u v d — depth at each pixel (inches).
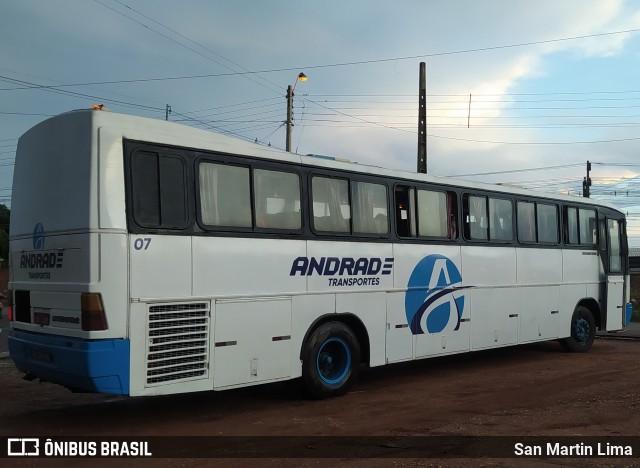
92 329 235.8
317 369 316.5
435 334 383.6
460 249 404.5
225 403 315.6
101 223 239.5
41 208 267.0
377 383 374.6
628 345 594.2
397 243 363.6
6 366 445.7
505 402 318.3
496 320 428.8
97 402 320.2
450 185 402.6
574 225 510.0
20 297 282.4
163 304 254.1
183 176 267.3
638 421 277.0
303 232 314.2
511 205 448.8
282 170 308.5
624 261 565.9
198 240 269.0
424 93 919.0
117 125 250.5
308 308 313.4
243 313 284.0
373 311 346.9
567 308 497.4
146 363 247.8
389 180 363.9
